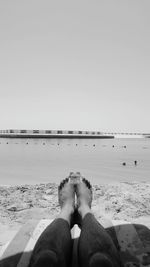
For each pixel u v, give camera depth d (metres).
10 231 2.55
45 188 4.61
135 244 1.77
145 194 4.11
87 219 1.52
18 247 1.70
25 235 1.90
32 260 1.15
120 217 3.01
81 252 1.20
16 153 15.60
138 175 7.02
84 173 7.33
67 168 8.47
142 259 1.58
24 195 4.10
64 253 1.21
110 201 3.71
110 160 11.46
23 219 2.96
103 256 1.09
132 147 26.41
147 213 3.19
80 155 14.42
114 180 6.10
